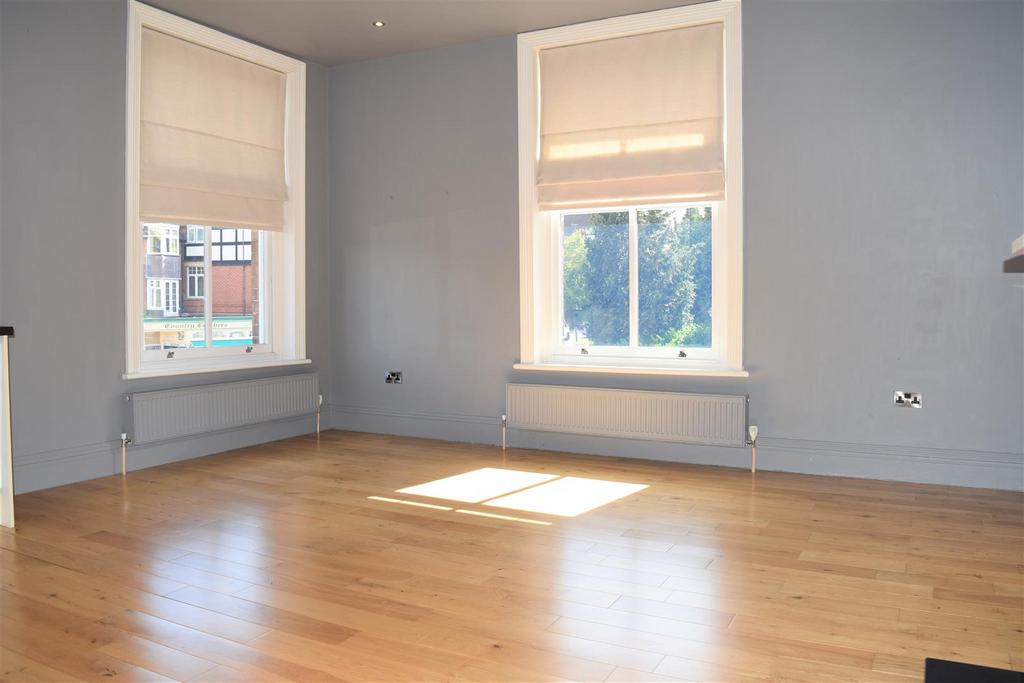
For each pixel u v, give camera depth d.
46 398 5.13
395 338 7.12
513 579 3.54
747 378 5.75
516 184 6.50
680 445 5.98
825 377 5.54
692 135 5.85
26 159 4.96
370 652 2.82
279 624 3.06
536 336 6.54
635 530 4.27
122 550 3.94
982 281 5.11
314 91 7.21
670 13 5.85
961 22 5.09
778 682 2.58
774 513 4.59
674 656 2.78
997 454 5.12
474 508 4.72
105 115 5.41
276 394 6.69
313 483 5.34
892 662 2.71
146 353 5.87
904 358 5.32
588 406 6.16
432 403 6.97
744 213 5.71
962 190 5.13
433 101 6.83
